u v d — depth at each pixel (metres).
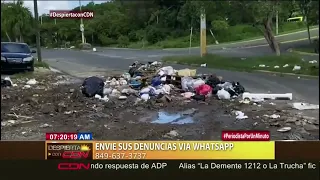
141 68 12.55
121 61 13.11
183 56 17.11
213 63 17.23
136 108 8.87
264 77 14.36
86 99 9.95
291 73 15.20
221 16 20.94
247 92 10.89
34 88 11.84
